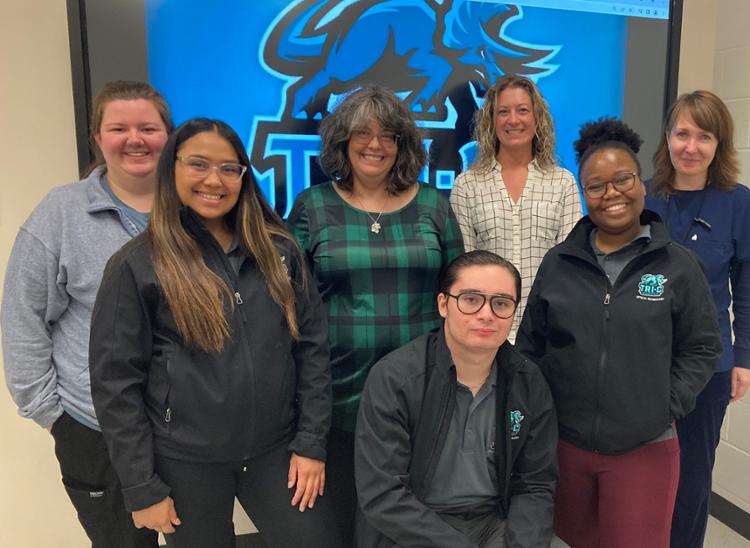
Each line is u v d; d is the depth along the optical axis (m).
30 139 1.82
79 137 1.70
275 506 1.35
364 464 1.35
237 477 1.37
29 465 2.00
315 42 1.85
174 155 1.19
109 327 1.17
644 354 1.36
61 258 1.32
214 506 1.28
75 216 1.35
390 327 1.50
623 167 1.34
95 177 1.42
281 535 1.37
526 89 1.81
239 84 1.82
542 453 1.42
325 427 1.37
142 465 1.18
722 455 2.46
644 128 2.17
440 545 1.28
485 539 1.40
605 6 2.07
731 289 1.83
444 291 1.38
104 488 1.41
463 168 2.02
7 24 1.75
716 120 1.69
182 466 1.23
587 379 1.40
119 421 1.18
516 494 1.42
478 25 1.96
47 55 1.79
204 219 1.27
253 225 1.27
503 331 1.32
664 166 1.84
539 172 1.87
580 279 1.43
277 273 1.27
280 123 1.87
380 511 1.32
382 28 1.89
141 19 1.71
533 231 1.84
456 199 1.91
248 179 1.27
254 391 1.23
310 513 1.36
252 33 1.80
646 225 1.45
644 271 1.38
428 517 1.31
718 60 2.30
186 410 1.20
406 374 1.37
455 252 1.61
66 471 1.42
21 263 1.32
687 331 1.41
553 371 1.47
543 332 1.55
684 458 1.86
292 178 1.90
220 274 1.22
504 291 1.30
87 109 1.70
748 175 2.24
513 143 1.84
